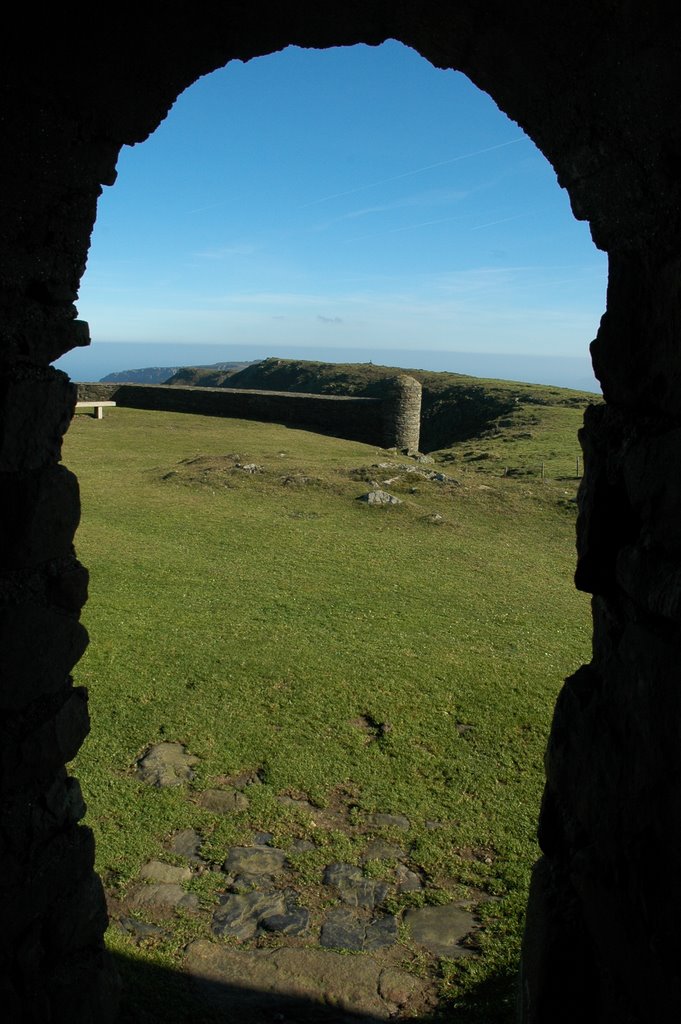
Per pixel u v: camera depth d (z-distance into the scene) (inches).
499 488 716.0
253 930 194.5
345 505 647.1
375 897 208.8
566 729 126.9
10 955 128.5
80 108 125.1
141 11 116.6
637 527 112.5
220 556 509.0
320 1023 162.9
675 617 93.6
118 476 737.6
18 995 129.1
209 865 219.5
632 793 104.0
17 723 132.0
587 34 101.9
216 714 300.5
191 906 202.1
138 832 230.7
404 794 256.4
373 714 305.6
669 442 99.7
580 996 117.6
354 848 228.8
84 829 146.7
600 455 119.4
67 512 139.0
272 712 304.5
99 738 280.7
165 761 268.5
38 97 117.6
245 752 276.5
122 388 1382.9
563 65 110.3
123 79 127.0
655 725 98.8
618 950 106.6
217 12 121.1
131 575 458.0
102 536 533.3
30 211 125.6
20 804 131.6
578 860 118.4
